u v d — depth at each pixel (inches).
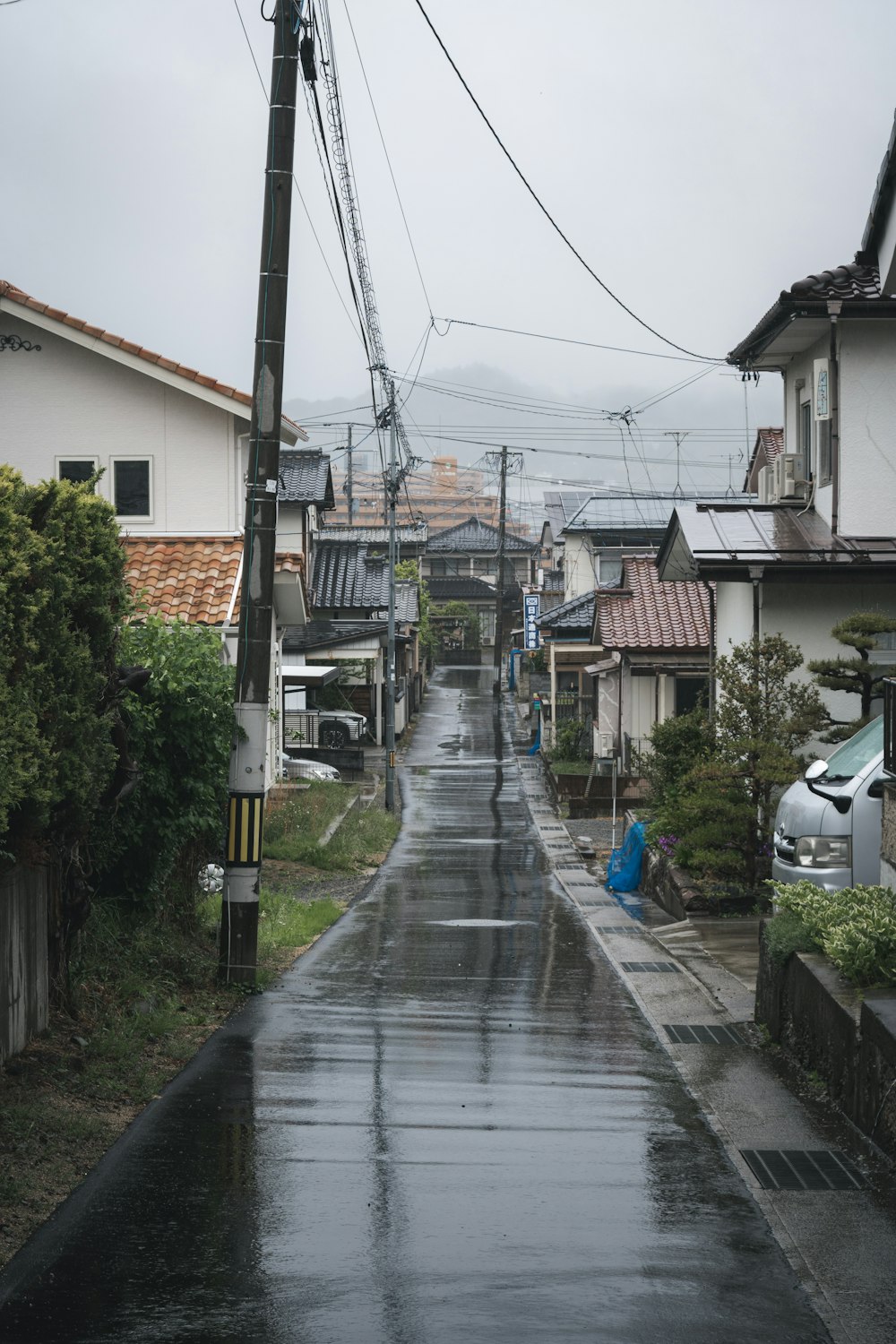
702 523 692.1
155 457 890.7
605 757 1472.7
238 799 399.5
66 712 271.4
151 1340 160.1
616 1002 402.6
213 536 788.0
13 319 885.2
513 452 2514.8
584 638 1866.4
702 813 630.5
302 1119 256.5
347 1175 222.7
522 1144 242.8
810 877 425.7
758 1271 182.4
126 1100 264.7
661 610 1304.1
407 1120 258.1
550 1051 327.0
